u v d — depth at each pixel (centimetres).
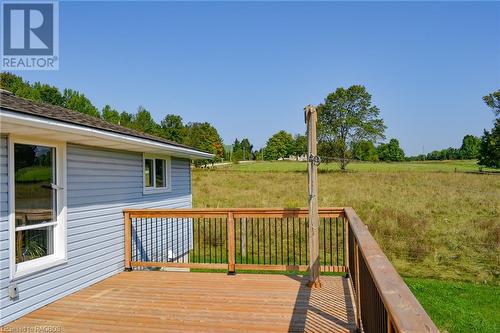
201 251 988
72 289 479
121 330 353
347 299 434
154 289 488
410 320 89
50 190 461
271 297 445
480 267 778
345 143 4322
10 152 395
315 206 481
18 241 409
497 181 2303
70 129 396
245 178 2839
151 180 766
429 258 840
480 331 507
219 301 434
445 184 2186
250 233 1075
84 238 510
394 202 1503
